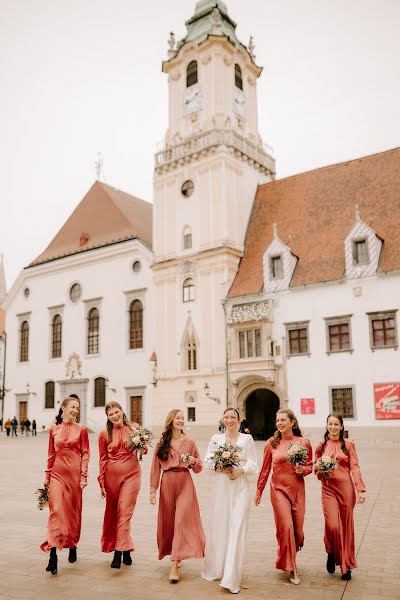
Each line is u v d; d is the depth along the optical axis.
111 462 8.55
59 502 8.23
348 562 7.65
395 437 33.34
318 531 10.71
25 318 56.78
